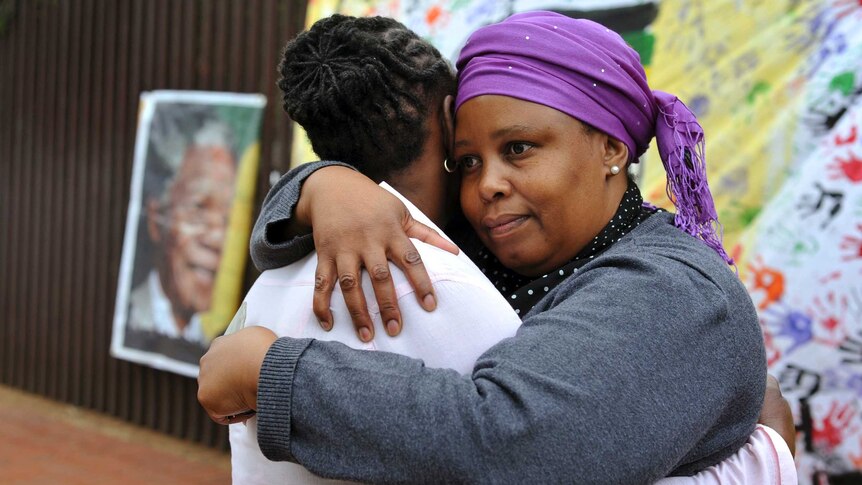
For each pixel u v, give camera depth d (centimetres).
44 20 611
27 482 457
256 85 478
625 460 99
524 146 125
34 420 573
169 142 508
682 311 108
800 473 269
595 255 131
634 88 130
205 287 488
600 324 105
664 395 103
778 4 275
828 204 264
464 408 98
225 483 458
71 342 605
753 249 277
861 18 261
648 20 300
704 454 118
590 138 127
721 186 283
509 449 96
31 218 634
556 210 125
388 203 116
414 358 109
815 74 267
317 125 129
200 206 491
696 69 290
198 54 512
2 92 649
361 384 101
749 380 115
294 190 124
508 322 114
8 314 655
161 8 529
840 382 262
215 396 112
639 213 138
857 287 258
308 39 129
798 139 270
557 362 101
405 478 98
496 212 128
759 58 278
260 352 109
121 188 560
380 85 125
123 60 555
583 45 126
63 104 600
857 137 258
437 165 135
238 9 484
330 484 112
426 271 112
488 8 342
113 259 570
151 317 517
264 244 123
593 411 98
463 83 129
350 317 114
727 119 284
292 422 103
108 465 486
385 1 376
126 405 564
